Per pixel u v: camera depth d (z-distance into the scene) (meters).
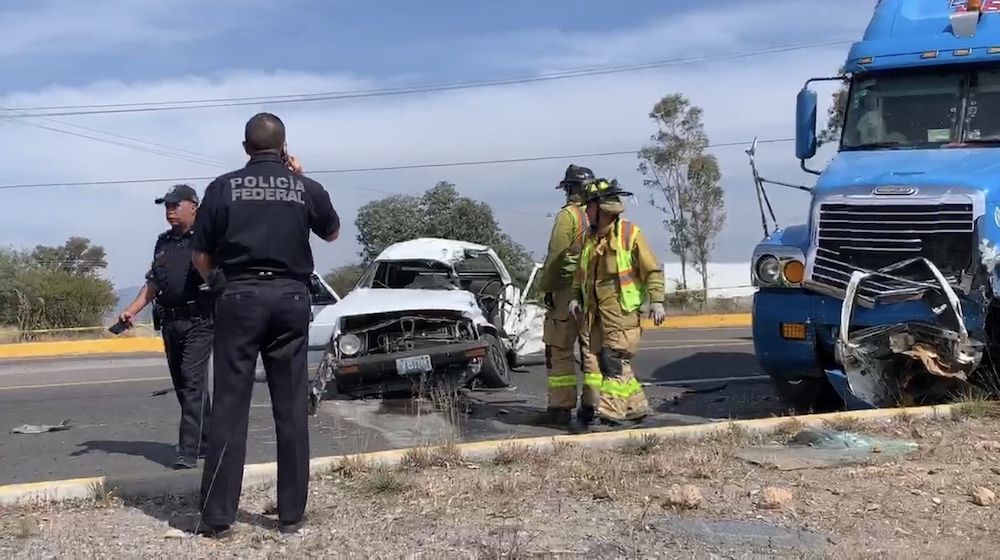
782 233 8.49
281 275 4.68
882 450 6.16
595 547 4.36
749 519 4.79
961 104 8.60
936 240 7.36
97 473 6.93
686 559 4.23
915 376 7.59
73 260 41.19
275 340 4.71
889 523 4.73
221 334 4.65
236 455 4.67
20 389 12.49
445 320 9.65
